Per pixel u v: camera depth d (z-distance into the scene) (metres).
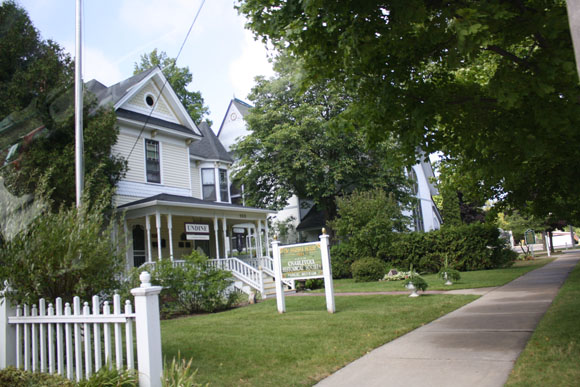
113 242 5.75
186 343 6.84
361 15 4.62
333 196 26.50
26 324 4.96
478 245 20.38
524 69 5.12
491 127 5.59
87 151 12.33
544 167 7.31
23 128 7.41
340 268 22.52
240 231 24.50
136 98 18.19
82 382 3.83
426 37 5.07
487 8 4.36
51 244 5.02
